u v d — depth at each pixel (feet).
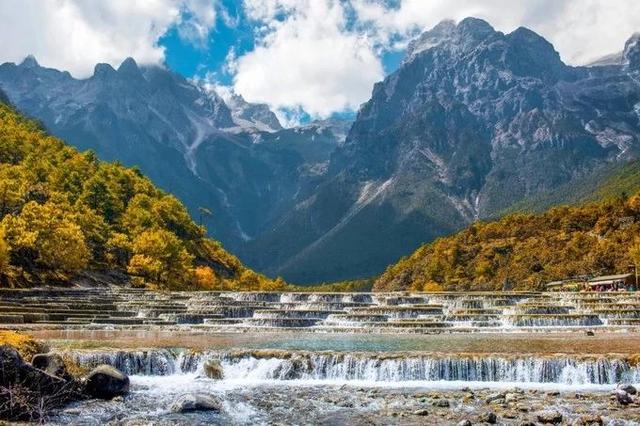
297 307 383.86
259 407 136.67
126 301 383.04
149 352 186.60
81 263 484.74
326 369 181.37
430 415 126.52
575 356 172.24
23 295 382.22
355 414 128.98
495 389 158.92
